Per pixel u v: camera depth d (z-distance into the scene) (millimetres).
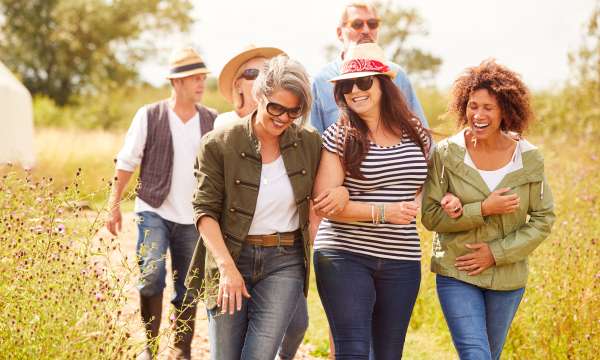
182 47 5434
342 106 3955
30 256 3627
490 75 3941
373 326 3992
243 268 3680
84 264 3621
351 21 4969
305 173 3754
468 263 3990
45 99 37594
